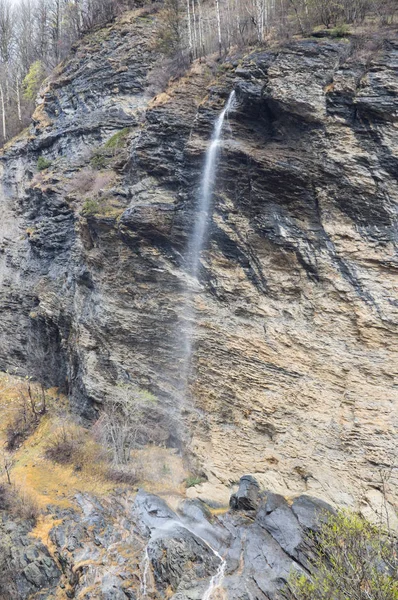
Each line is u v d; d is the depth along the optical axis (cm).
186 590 1241
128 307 1922
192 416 1747
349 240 1481
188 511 1507
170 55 2502
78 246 2178
